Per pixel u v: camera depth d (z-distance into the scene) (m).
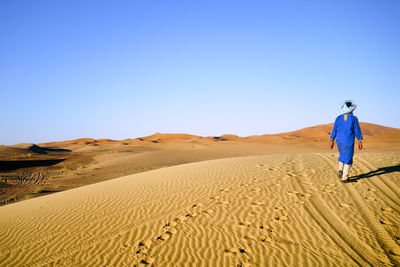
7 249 4.82
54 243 4.87
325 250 3.90
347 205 5.45
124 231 5.07
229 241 4.38
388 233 4.23
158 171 11.56
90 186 10.28
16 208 8.09
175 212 5.83
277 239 4.32
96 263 4.04
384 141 45.06
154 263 3.92
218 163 11.80
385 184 6.59
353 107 6.90
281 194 6.39
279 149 35.19
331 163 9.74
